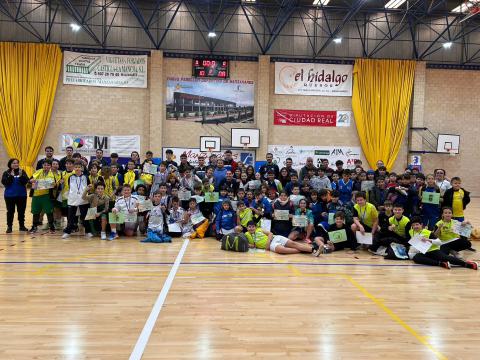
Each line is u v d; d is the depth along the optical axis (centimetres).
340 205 742
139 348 305
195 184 846
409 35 1670
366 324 362
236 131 1612
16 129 1539
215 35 1608
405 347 315
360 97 1650
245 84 1631
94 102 1581
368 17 1656
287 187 855
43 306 393
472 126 1706
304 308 401
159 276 511
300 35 1641
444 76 1689
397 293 456
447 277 529
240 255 646
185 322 359
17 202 797
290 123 1648
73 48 1555
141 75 1593
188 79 1611
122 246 695
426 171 1705
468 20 1658
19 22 1514
